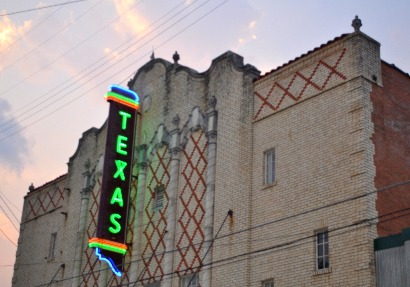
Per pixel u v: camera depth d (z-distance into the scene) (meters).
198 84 29.86
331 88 23.77
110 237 29.23
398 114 23.86
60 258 35.47
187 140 29.55
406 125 24.03
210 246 26.34
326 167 23.05
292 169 24.30
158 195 30.50
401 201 22.50
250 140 26.33
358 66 23.11
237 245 25.30
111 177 29.98
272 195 24.72
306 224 23.06
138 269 29.72
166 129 30.86
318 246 22.59
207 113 28.72
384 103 23.44
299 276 22.66
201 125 28.97
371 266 20.55
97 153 35.25
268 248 24.02
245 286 24.38
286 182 24.36
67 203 36.53
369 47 23.67
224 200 26.56
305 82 24.89
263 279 23.91
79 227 34.50
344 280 21.19
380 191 21.92
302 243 22.95
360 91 22.77
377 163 22.28
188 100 30.12
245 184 25.88
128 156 30.84
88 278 32.84
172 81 31.50
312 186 23.33
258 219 24.92
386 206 21.92
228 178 26.75
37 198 40.03
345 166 22.44
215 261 25.95
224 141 27.55
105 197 29.55
